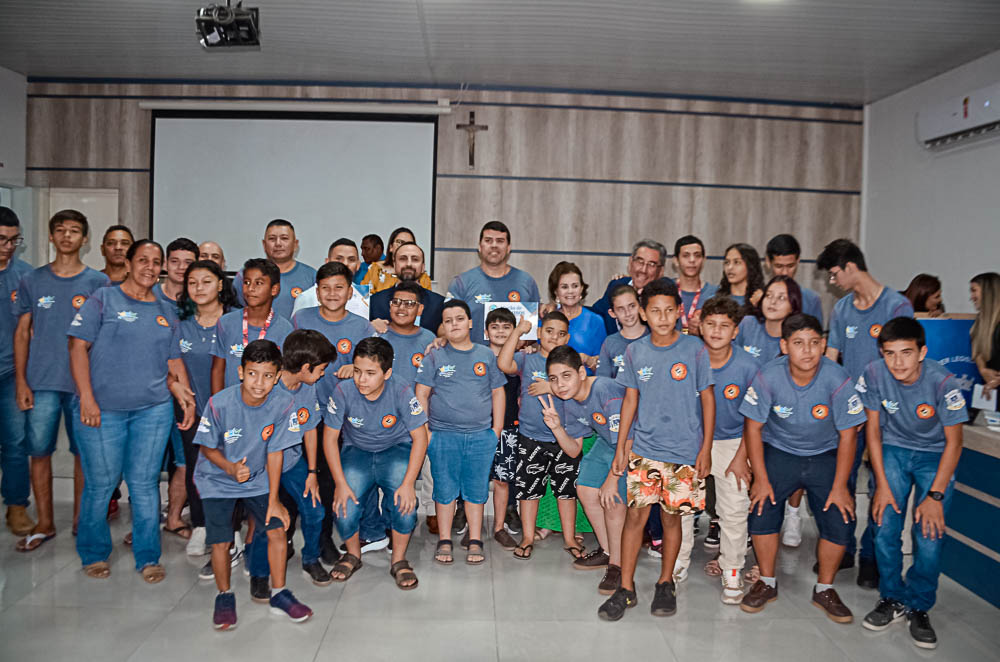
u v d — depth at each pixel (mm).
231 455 2439
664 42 4941
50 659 2219
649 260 3396
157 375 2867
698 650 2369
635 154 6289
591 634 2467
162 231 6281
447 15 4508
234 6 4348
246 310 2947
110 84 6199
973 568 2873
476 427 3062
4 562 3023
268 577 2711
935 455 2564
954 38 4766
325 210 6297
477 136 6246
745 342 3168
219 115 6238
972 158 5180
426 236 6301
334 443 2783
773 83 5895
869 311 3018
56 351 3125
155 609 2600
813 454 2641
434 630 2469
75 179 6242
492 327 3213
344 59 5523
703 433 2604
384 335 3117
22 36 5148
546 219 6285
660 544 3244
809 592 2887
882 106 6223
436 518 3543
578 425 3111
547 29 4730
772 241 3412
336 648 2324
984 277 2963
